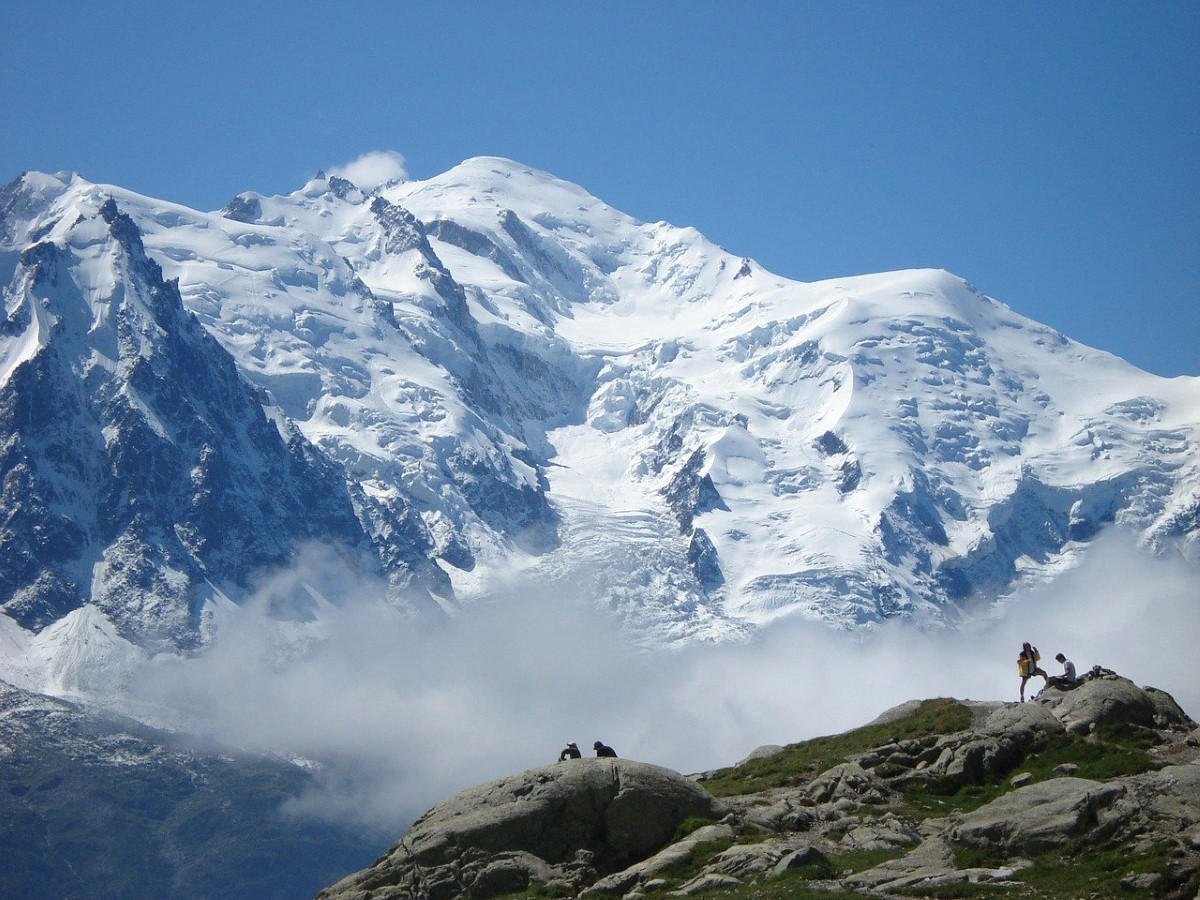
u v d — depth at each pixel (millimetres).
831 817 88188
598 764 88688
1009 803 82062
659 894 78688
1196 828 74938
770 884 77812
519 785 88312
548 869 84188
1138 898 70812
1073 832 78062
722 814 87312
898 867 78438
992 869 77000
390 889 85062
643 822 86125
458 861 85250
